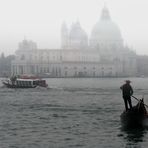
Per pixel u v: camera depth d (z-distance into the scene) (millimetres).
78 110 74500
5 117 63312
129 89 53281
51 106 83250
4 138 45312
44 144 42312
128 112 52875
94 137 45812
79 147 40938
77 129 51094
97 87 184875
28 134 47719
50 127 52781
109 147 40875
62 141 43750
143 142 43031
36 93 133500
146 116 52219
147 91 146375
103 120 59281
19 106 83125
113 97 112375
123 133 48031
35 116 64688
